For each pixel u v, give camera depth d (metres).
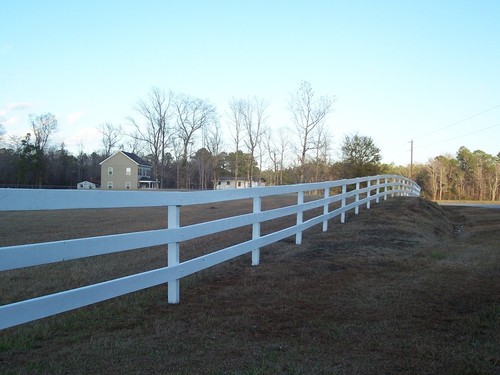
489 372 3.46
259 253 8.24
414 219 15.29
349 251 9.01
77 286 6.11
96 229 13.24
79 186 77.00
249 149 64.75
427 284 6.39
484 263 8.02
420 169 90.12
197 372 3.46
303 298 5.61
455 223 21.56
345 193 13.75
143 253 8.70
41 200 3.48
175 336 4.25
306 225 10.12
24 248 3.31
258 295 5.74
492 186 84.50
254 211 7.74
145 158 84.38
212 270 7.18
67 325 4.55
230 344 4.07
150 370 3.50
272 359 3.73
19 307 3.29
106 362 3.64
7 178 70.19
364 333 4.37
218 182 78.50
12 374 3.35
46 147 77.31
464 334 4.32
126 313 4.96
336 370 3.52
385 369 3.55
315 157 58.56
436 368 3.56
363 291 5.98
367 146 59.59
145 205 4.75
